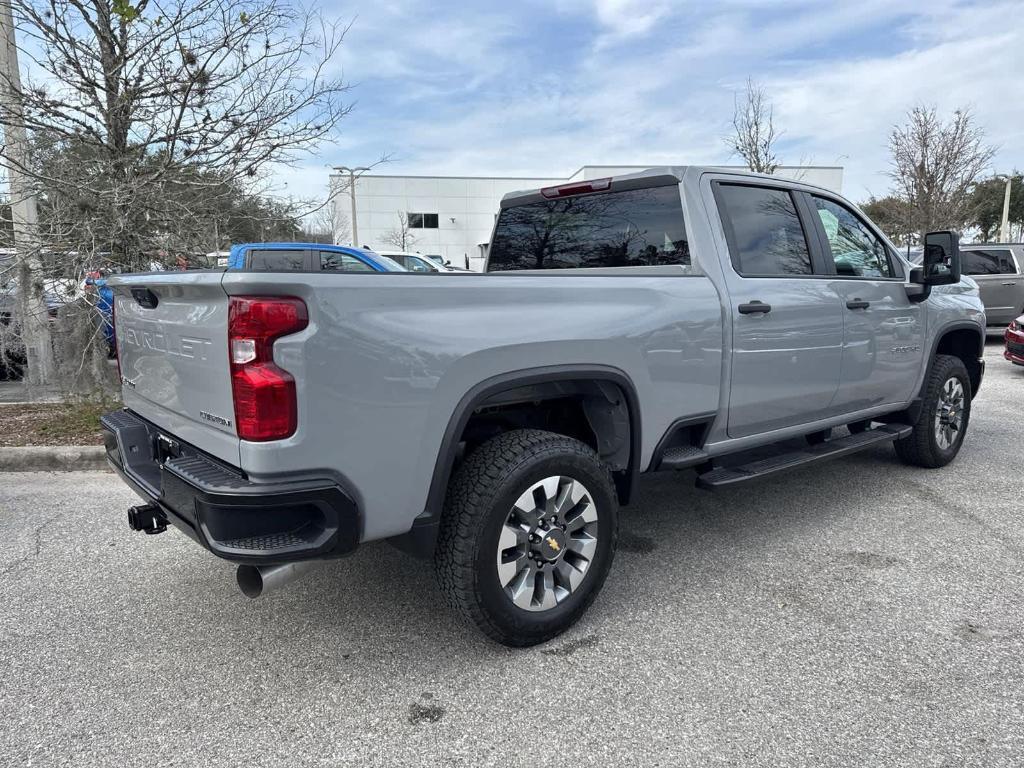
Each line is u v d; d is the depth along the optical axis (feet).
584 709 8.24
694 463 11.66
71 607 10.96
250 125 21.33
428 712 8.25
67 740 7.80
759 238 12.57
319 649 9.68
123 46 19.86
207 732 7.93
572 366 9.49
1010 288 43.24
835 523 14.06
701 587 11.34
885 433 15.44
